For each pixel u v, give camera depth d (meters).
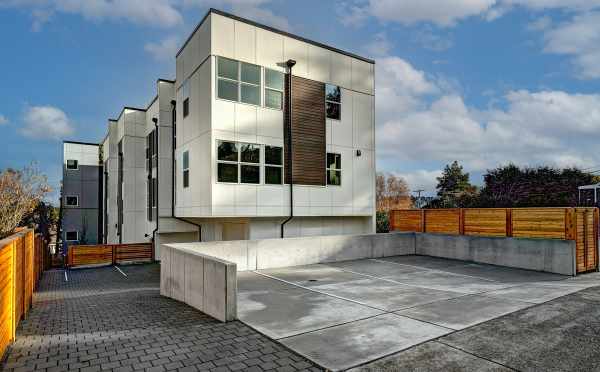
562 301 7.45
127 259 20.97
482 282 9.98
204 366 4.47
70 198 34.84
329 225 17.00
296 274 11.30
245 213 13.94
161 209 18.53
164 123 18.88
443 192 58.75
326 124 16.42
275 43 15.07
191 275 7.94
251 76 14.38
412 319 6.36
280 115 15.07
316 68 16.27
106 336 5.68
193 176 14.80
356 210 17.25
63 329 6.16
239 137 13.95
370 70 18.20
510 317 6.39
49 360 4.67
